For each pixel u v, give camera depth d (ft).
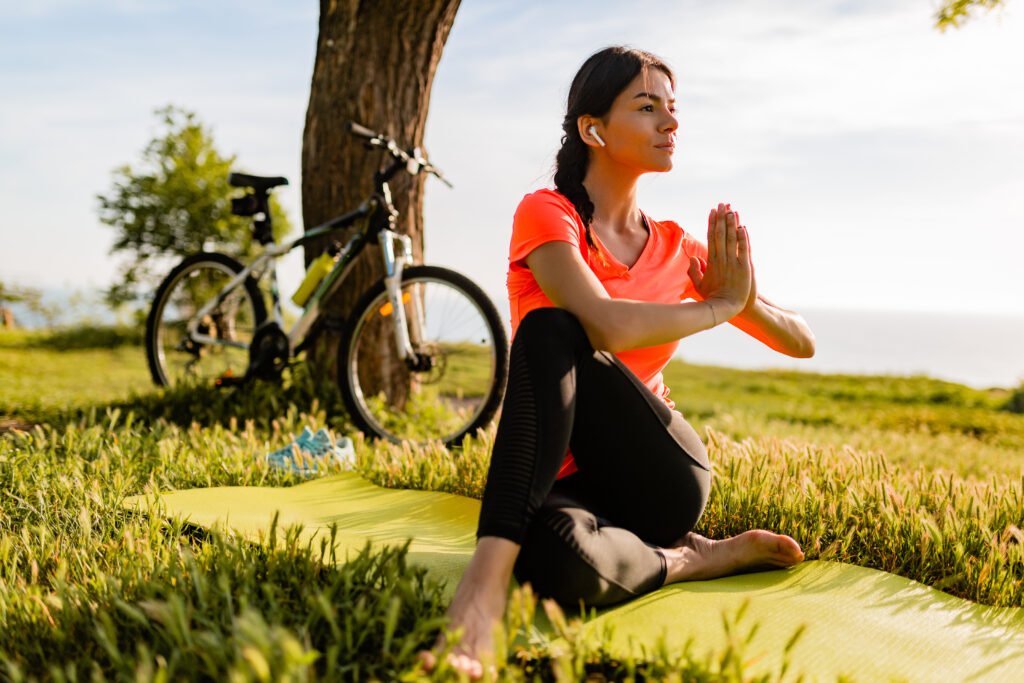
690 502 6.25
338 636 4.66
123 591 5.60
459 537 8.10
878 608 6.33
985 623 6.25
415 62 16.55
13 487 8.68
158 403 15.42
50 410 17.16
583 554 5.36
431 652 4.57
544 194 6.49
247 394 15.34
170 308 18.99
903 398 43.60
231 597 5.15
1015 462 18.52
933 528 7.23
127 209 53.06
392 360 16.12
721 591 6.40
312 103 16.70
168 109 53.47
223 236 53.67
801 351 7.39
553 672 5.01
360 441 12.53
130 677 4.33
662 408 6.17
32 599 5.51
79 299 55.11
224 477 10.43
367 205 13.88
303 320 14.76
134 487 9.59
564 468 6.41
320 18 16.88
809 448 10.23
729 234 6.47
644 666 4.89
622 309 5.90
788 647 4.51
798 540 7.59
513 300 6.83
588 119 6.63
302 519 8.55
